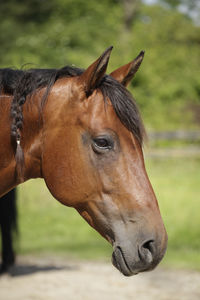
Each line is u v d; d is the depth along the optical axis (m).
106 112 3.09
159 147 19.19
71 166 3.12
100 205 3.09
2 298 6.07
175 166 16.92
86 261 8.02
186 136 18.09
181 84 23.92
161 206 11.72
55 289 6.51
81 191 3.12
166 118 21.31
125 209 3.05
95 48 26.67
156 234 3.01
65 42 26.47
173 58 24.59
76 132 3.12
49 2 30.16
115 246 3.07
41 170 3.30
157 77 21.50
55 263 7.87
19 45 25.53
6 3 29.38
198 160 17.42
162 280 6.98
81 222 10.89
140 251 2.99
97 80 3.11
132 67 3.33
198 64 27.11
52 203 12.32
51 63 24.95
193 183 14.49
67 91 3.19
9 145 3.32
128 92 3.16
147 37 25.25
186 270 7.43
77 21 29.28
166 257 8.09
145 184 3.08
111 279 7.04
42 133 3.22
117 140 3.08
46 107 3.20
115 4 33.66
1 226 7.05
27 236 9.82
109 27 29.78
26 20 29.69
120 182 3.06
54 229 10.33
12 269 7.18
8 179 3.38
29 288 6.53
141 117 3.15
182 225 10.09
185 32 30.89
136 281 6.93
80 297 6.17
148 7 32.66
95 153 3.09
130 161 3.08
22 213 11.56
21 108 3.26
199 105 24.36
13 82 3.34
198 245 8.85
